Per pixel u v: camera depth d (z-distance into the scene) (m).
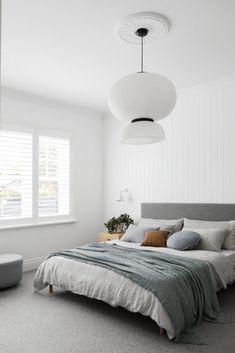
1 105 4.25
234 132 3.96
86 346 2.28
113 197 5.49
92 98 4.81
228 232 3.70
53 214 4.89
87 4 2.34
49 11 2.42
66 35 2.81
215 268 3.04
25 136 4.54
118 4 2.34
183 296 2.47
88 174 5.42
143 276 2.51
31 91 4.45
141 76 2.08
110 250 3.43
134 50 3.12
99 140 5.63
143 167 5.01
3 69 3.63
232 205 3.90
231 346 2.26
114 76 3.88
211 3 2.32
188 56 3.29
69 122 5.13
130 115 2.22
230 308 2.97
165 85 2.11
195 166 4.34
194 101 4.38
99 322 2.68
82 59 3.35
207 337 2.40
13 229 4.33
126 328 2.56
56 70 3.67
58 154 4.98
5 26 2.64
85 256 3.17
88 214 5.40
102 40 2.91
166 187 4.68
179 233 3.67
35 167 4.64
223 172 4.06
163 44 2.98
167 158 4.68
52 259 3.34
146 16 2.47
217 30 2.72
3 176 4.28
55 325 2.62
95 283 2.79
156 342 2.33
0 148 4.26
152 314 2.35
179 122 4.54
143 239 4.03
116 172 5.44
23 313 2.88
